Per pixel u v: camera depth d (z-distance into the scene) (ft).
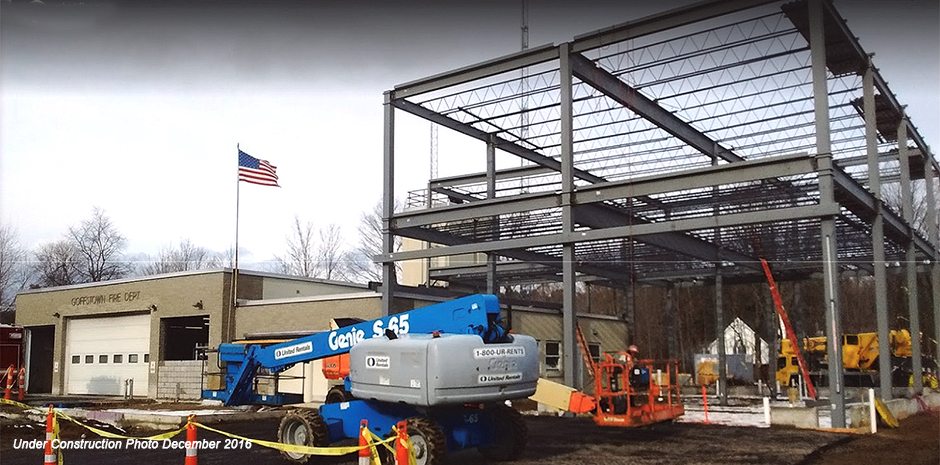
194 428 32.73
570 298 74.49
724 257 103.71
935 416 76.33
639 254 107.34
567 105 74.59
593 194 74.28
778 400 104.06
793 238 96.78
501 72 79.00
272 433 60.18
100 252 228.02
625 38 71.92
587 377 84.89
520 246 78.13
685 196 84.89
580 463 45.16
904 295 168.35
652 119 80.38
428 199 119.44
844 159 91.25
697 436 57.93
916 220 144.77
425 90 83.71
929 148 106.83
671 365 67.00
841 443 55.26
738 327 190.70
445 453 40.19
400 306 89.25
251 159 109.91
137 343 110.22
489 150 98.07
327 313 91.66
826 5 65.72
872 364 116.67
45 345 131.85
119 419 69.21
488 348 40.91
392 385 40.96
